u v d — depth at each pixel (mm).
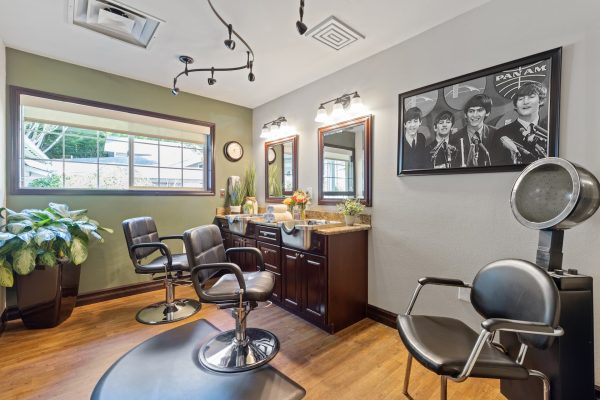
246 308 1873
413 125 2154
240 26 2037
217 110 3625
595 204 1170
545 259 1287
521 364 1163
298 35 2148
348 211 2445
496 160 1735
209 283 3291
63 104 2588
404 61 2221
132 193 2992
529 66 1605
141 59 2551
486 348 1210
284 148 3439
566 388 1183
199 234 1861
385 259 2365
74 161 2754
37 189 2486
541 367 1244
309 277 2316
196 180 3559
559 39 1511
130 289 2961
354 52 2402
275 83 3086
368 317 2473
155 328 2215
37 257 2125
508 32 1688
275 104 3564
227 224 3438
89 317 2410
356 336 2137
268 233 2740
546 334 971
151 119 3094
